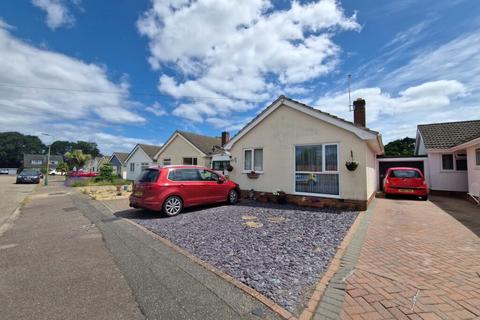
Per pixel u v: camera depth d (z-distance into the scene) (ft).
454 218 23.52
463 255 14.05
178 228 19.93
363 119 41.65
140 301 9.38
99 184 76.33
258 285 10.45
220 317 8.30
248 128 36.11
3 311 8.78
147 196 24.17
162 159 83.46
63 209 31.48
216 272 11.79
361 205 26.55
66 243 16.81
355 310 8.70
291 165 31.91
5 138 270.26
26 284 10.85
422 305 9.00
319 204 29.01
